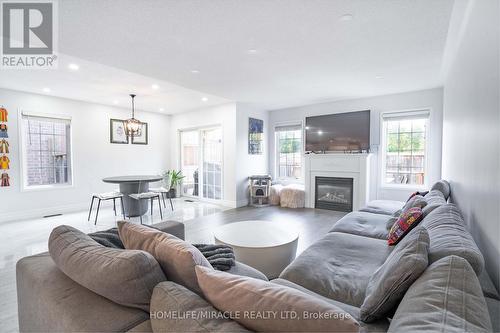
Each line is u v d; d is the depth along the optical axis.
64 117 5.07
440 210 1.70
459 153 2.35
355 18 2.09
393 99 4.68
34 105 4.70
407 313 0.78
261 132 6.20
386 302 1.03
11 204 4.48
